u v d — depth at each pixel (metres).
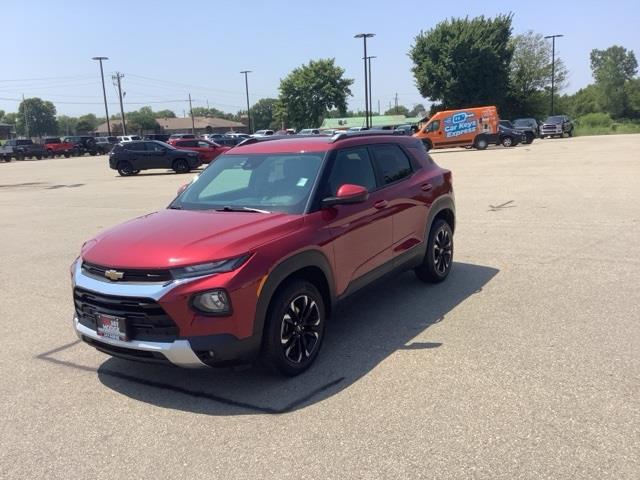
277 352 4.00
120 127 122.88
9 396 4.12
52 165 42.94
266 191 4.76
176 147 31.72
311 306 4.31
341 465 3.07
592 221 9.60
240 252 3.80
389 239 5.34
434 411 3.58
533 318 5.17
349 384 4.03
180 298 3.62
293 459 3.15
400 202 5.49
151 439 3.45
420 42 58.56
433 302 5.79
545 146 36.06
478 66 56.56
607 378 3.91
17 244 10.26
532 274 6.63
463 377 4.03
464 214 10.98
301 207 4.47
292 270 4.07
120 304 3.78
